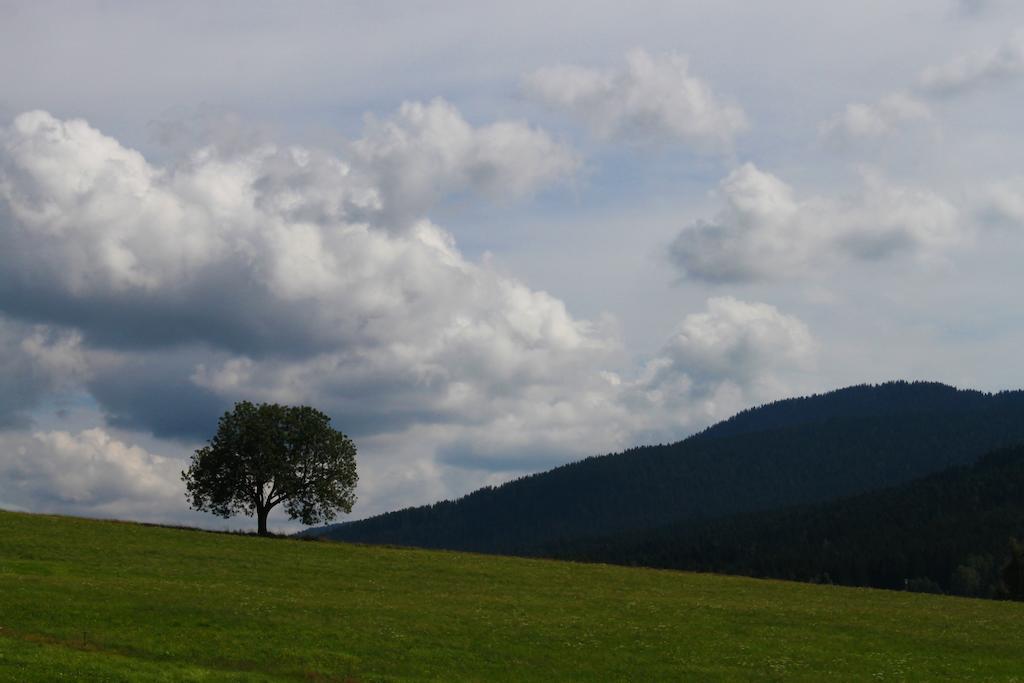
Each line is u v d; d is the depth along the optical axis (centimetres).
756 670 5000
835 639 5784
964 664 5331
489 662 4866
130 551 7294
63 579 5834
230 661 4516
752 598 7494
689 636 5647
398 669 4631
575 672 4819
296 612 5441
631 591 7431
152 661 4384
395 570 7594
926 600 7969
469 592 6812
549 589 7206
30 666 4034
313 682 4341
